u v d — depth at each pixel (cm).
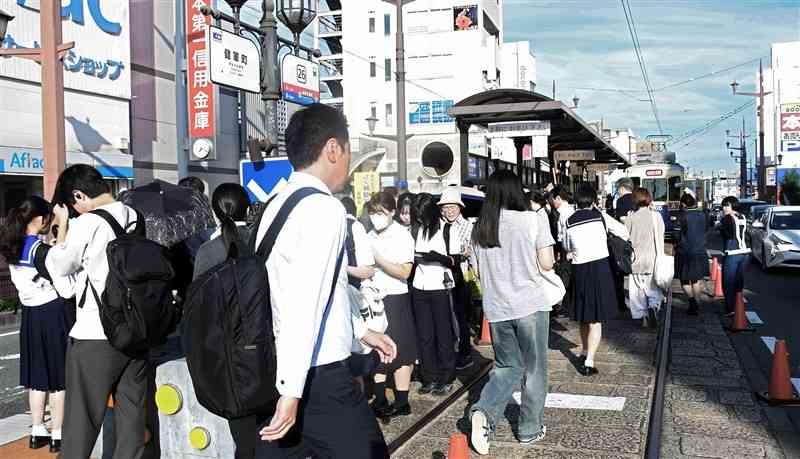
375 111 5084
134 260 358
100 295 371
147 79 2012
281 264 249
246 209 416
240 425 338
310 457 262
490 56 4994
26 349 496
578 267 688
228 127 2575
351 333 268
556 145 1891
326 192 264
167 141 2102
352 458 252
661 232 910
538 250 474
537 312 479
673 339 879
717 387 646
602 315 674
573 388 635
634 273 913
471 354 809
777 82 6394
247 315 252
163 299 367
